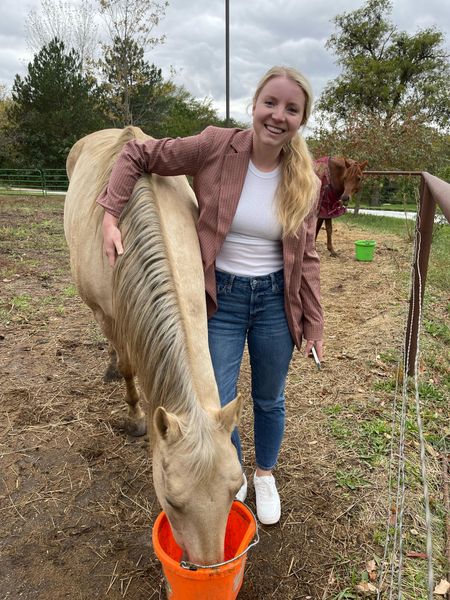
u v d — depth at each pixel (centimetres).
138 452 265
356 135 1434
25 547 206
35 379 332
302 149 182
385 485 241
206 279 190
